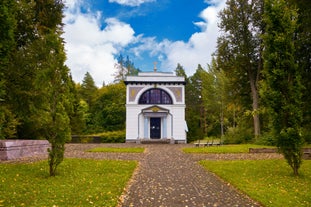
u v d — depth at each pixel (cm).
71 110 1137
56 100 1086
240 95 3438
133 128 3919
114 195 780
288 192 827
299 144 1095
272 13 1200
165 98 4031
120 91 5822
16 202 693
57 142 1071
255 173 1141
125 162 1484
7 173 1049
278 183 952
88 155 1839
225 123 5606
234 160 1573
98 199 737
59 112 1075
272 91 1149
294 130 1092
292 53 1162
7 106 1834
